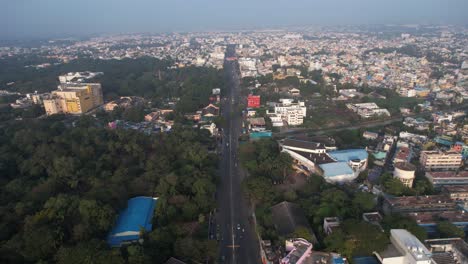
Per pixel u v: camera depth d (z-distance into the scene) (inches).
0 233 6412.4
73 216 6835.6
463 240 6432.1
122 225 7047.2
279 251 6181.1
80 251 5570.9
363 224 6225.4
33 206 7377.0
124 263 5546.3
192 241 6284.5
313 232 6889.8
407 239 6087.6
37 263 5629.9
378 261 5999.0
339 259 5816.9
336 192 7849.4
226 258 6633.9
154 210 7608.3
